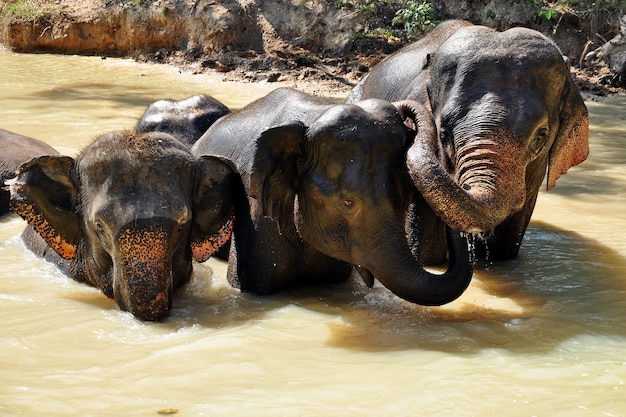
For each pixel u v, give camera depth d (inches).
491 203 205.6
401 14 625.0
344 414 161.9
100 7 697.6
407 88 276.1
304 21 637.3
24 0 729.0
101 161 213.2
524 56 234.7
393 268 204.2
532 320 215.9
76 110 483.5
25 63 650.2
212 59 624.4
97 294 235.0
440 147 233.8
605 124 471.8
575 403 166.4
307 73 586.2
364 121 205.6
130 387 173.6
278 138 213.5
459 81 234.2
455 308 227.0
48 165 227.3
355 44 621.9
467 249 214.1
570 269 261.0
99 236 215.0
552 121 239.6
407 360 188.5
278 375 180.4
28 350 193.0
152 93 543.8
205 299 233.6
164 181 211.3
